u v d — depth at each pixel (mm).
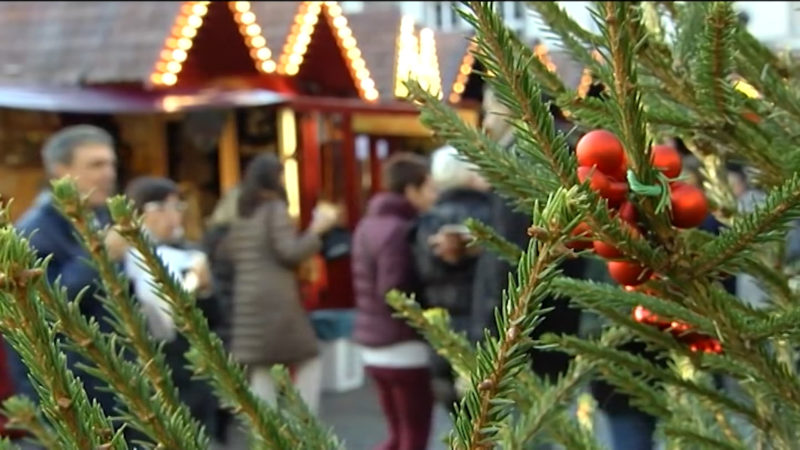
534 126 919
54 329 800
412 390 4441
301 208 8438
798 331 1022
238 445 4160
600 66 1141
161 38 6918
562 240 693
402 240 4309
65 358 759
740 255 956
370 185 9438
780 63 1326
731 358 1121
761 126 1155
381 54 8711
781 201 920
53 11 7242
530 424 1326
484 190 3977
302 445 1169
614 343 1414
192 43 7238
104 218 2977
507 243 1272
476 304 3350
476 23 906
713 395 1273
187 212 8148
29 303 724
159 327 2830
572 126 1095
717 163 1314
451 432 792
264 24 7789
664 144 1147
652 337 1196
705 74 1065
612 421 2211
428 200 4566
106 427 786
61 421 743
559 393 1367
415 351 4391
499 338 725
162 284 1177
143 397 993
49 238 2459
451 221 3930
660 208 934
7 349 2598
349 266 7676
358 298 4516
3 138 7465
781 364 1059
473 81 7531
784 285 1223
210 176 8289
